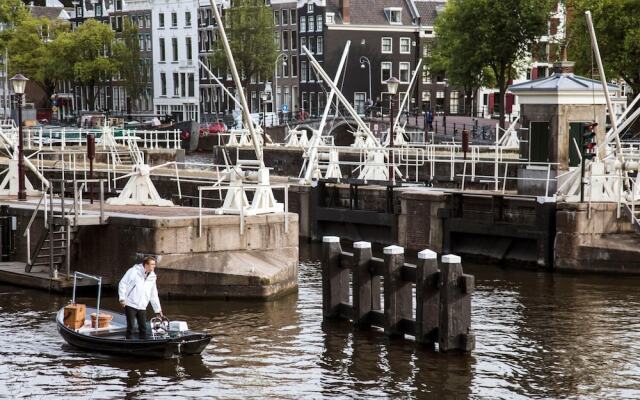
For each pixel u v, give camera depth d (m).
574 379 33.38
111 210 47.78
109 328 36.00
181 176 70.50
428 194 57.00
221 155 96.00
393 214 59.16
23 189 54.41
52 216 44.19
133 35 171.12
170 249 42.94
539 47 102.25
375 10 147.75
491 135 103.19
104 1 189.00
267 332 38.25
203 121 169.00
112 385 32.41
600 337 38.38
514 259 53.72
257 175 51.97
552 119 53.53
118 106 180.12
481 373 33.69
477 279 49.84
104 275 44.50
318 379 33.09
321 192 63.72
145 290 34.81
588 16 49.19
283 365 34.41
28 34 168.00
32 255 47.59
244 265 43.34
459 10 103.31
